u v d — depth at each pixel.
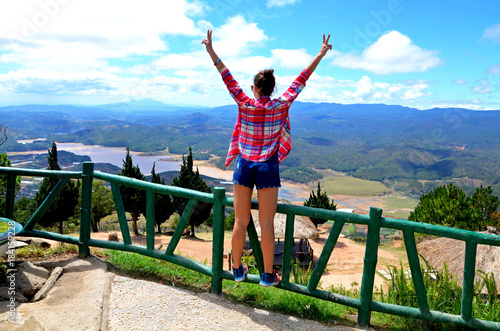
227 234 21.89
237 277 2.92
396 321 3.06
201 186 28.80
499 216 16.52
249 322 2.83
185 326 2.69
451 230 2.58
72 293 3.07
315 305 3.10
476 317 2.90
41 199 22.22
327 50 2.59
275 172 2.48
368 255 2.78
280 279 3.08
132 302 3.00
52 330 2.49
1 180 10.55
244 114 2.48
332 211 2.80
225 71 2.54
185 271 3.79
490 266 6.01
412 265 2.69
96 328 2.56
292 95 2.49
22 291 3.02
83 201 3.86
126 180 3.60
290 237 2.96
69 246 4.30
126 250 3.75
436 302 3.15
